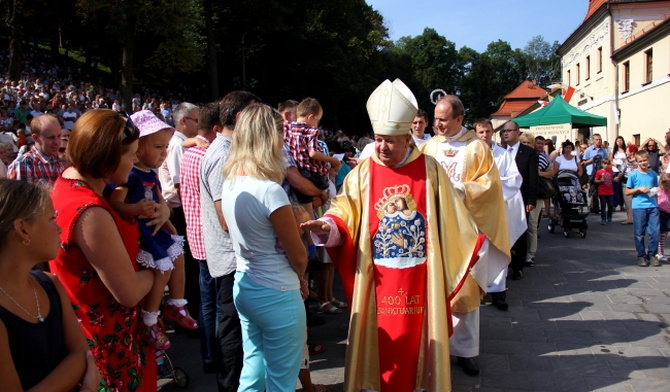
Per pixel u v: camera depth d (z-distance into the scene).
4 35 31.81
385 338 3.38
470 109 75.62
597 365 4.12
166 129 2.84
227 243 3.22
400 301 3.37
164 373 3.97
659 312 5.34
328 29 34.47
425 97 62.00
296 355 2.72
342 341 4.72
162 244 2.65
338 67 33.97
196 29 29.88
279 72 36.12
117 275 2.20
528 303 5.75
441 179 3.49
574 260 7.79
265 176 2.64
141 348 2.52
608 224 11.27
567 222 9.64
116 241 2.21
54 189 2.30
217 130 3.66
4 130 10.95
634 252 8.27
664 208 7.39
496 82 76.19
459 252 3.42
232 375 3.28
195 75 36.22
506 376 3.98
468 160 4.40
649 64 20.78
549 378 3.93
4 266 1.74
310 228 3.29
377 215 3.44
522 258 6.68
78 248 2.22
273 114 2.71
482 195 4.27
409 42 63.84
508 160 6.04
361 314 3.37
